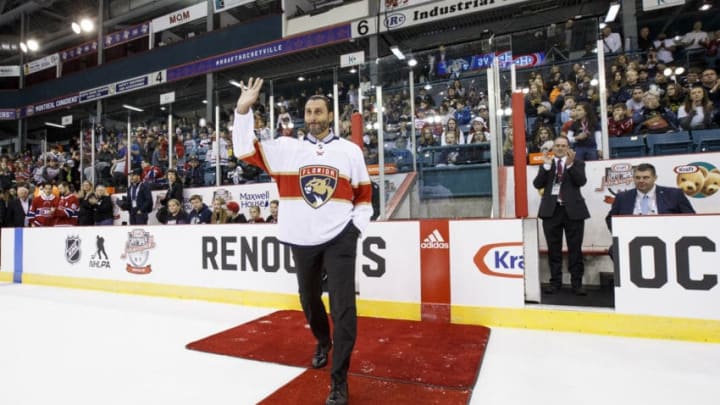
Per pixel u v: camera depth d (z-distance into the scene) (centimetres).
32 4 1698
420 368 239
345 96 768
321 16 1104
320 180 209
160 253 489
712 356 256
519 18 1007
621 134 580
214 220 636
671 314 292
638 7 853
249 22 1188
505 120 498
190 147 888
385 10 1027
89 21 1424
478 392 209
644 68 630
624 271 306
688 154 438
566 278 457
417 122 502
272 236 421
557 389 212
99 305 441
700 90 557
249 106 206
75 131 1942
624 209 405
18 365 260
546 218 396
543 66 526
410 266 365
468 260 346
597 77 498
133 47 1642
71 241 569
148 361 263
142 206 705
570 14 962
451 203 492
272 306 420
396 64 508
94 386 225
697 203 436
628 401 197
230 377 234
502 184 480
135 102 1611
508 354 267
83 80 1511
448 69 488
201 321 366
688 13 879
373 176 520
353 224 211
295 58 1245
